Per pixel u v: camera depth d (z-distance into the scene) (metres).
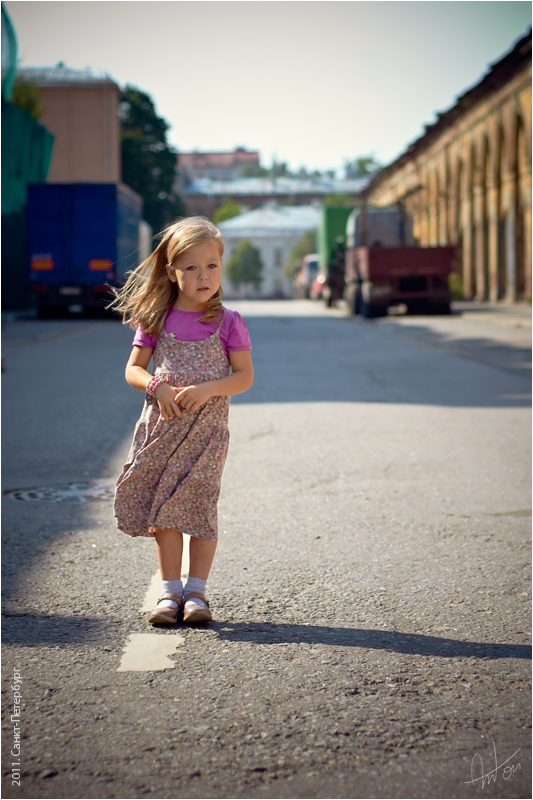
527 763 2.24
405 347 15.84
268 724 2.43
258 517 4.80
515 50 27.42
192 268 3.12
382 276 23.94
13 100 36.28
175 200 58.91
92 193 25.16
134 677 2.74
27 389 10.68
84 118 47.62
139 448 3.27
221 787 2.12
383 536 4.42
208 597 3.52
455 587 3.63
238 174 162.00
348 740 2.35
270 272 107.75
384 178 55.38
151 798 2.07
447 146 39.00
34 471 6.09
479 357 13.83
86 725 2.42
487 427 7.77
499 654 2.93
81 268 25.34
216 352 3.24
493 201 32.41
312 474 5.91
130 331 21.44
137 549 4.21
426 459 6.40
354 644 3.02
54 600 3.47
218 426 3.25
